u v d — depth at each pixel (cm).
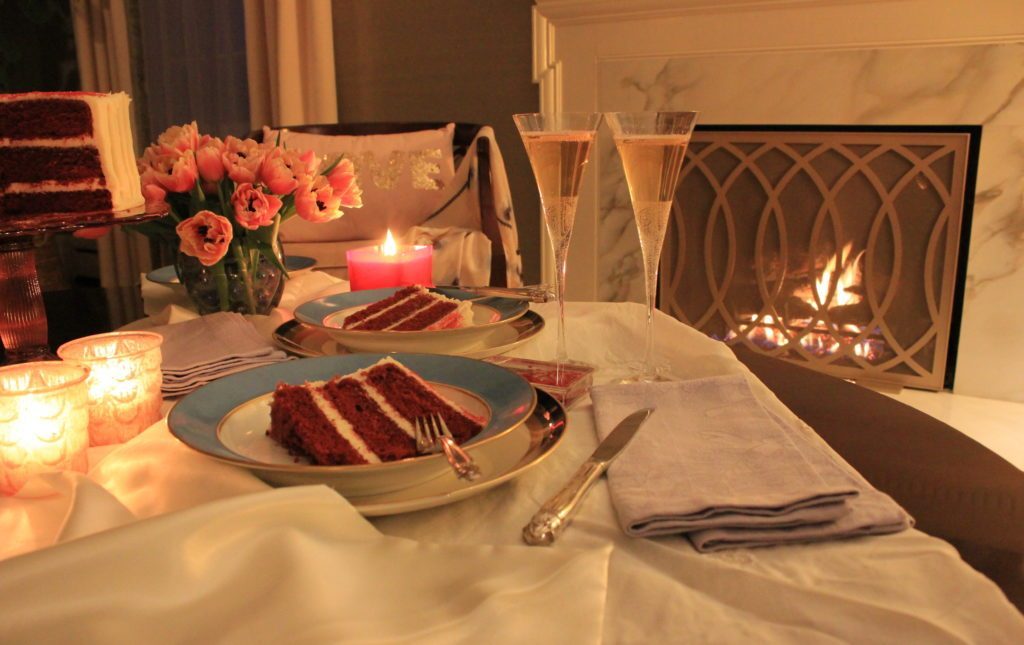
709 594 51
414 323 97
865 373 263
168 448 66
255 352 94
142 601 46
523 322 102
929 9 231
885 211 249
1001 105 228
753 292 274
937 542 55
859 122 246
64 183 127
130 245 405
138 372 78
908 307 253
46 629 43
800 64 249
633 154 83
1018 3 221
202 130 362
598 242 297
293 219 216
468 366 80
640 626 48
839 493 56
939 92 235
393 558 52
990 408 243
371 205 216
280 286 120
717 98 263
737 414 73
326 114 326
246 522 51
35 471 67
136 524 48
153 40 362
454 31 308
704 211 276
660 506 57
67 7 402
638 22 268
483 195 204
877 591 50
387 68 325
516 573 51
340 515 54
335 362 81
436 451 64
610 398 79
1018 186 231
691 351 95
